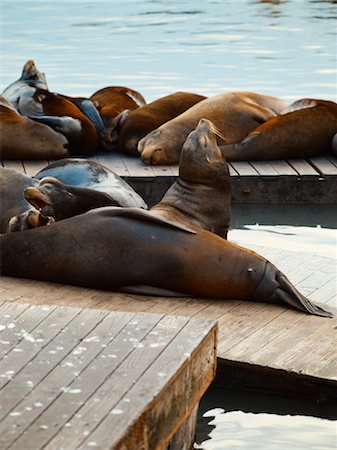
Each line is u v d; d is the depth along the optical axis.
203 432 7.02
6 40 29.38
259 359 7.64
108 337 6.06
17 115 15.34
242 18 34.34
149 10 36.91
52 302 8.48
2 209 10.21
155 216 8.77
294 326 8.27
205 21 33.66
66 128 15.40
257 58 26.12
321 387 7.48
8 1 39.69
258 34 30.52
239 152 14.98
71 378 5.50
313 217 13.25
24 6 38.00
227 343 7.90
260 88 21.95
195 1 39.94
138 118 15.94
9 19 34.25
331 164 14.72
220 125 15.73
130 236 8.72
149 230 8.73
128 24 32.94
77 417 5.08
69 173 11.13
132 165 14.93
